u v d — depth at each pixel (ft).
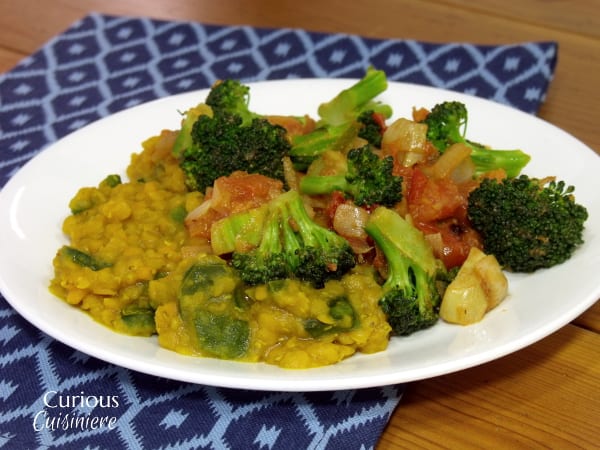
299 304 0.98
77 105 1.65
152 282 1.04
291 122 1.33
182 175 1.22
